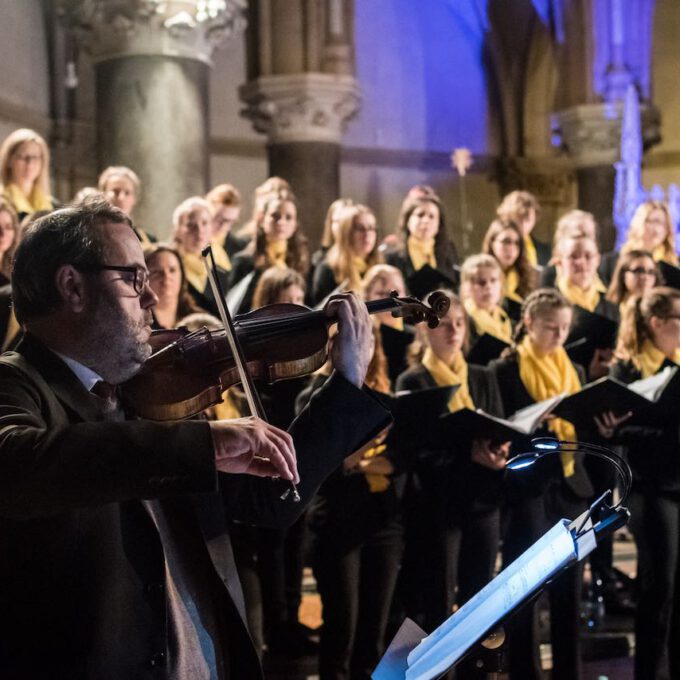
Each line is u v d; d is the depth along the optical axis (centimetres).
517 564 212
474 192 1748
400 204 1669
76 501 172
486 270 606
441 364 496
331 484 452
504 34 1752
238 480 229
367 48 1633
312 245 1220
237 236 736
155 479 175
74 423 191
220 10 836
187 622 203
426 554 468
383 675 227
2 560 184
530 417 450
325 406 228
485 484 466
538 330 512
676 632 477
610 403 461
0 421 179
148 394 238
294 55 1212
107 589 187
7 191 634
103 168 849
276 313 276
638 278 641
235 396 488
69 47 1301
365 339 236
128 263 196
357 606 451
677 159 1758
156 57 830
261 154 1523
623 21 1471
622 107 1464
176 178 841
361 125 1627
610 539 597
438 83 1708
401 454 451
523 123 1781
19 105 1223
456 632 211
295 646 534
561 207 1791
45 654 182
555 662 473
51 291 193
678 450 477
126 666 187
